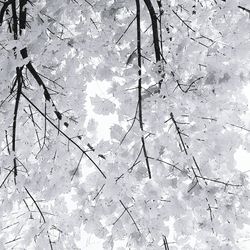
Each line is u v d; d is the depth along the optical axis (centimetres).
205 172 239
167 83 212
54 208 257
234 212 242
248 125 238
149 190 238
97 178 241
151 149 236
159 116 221
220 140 227
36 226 252
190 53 211
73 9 234
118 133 229
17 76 220
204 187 238
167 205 241
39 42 205
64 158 228
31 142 248
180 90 217
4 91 233
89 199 249
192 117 222
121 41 243
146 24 263
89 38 220
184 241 252
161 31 226
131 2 238
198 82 216
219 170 248
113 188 226
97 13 261
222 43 211
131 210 244
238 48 203
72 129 218
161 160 226
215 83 213
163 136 230
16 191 233
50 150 227
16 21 219
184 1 233
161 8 215
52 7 221
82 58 241
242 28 205
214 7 204
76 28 224
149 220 242
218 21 214
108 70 238
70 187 235
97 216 248
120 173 231
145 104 223
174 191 246
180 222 251
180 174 235
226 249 263
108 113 225
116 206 247
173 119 224
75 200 249
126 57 244
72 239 260
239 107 227
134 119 223
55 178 231
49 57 214
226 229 254
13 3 223
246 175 238
